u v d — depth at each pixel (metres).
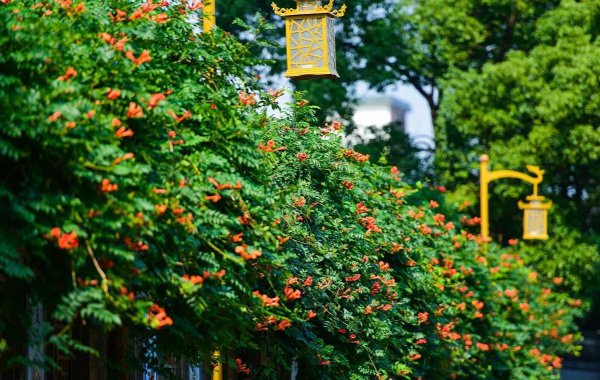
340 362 16.31
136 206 9.45
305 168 16.33
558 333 33.25
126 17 11.16
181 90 11.46
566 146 41.50
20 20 9.87
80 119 9.30
